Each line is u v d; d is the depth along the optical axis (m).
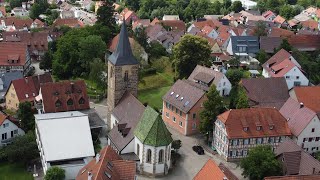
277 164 100.31
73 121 109.25
